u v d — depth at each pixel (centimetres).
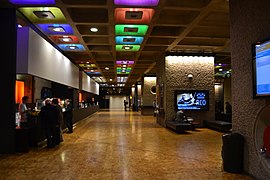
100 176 445
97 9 691
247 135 454
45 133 729
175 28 895
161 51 1185
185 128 995
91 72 1994
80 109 1477
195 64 1208
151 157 589
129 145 743
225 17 770
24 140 641
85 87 1844
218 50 1196
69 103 1048
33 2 595
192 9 630
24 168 495
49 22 738
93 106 2261
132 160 561
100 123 1445
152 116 2062
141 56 1412
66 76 1150
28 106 985
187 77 1200
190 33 922
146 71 2011
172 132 1041
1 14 635
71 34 870
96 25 818
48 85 1346
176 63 1196
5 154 620
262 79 392
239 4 481
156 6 603
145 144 759
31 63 673
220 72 1931
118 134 981
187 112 1195
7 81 630
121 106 4559
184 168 496
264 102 406
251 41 441
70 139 857
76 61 1416
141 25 778
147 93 2148
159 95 1337
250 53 443
